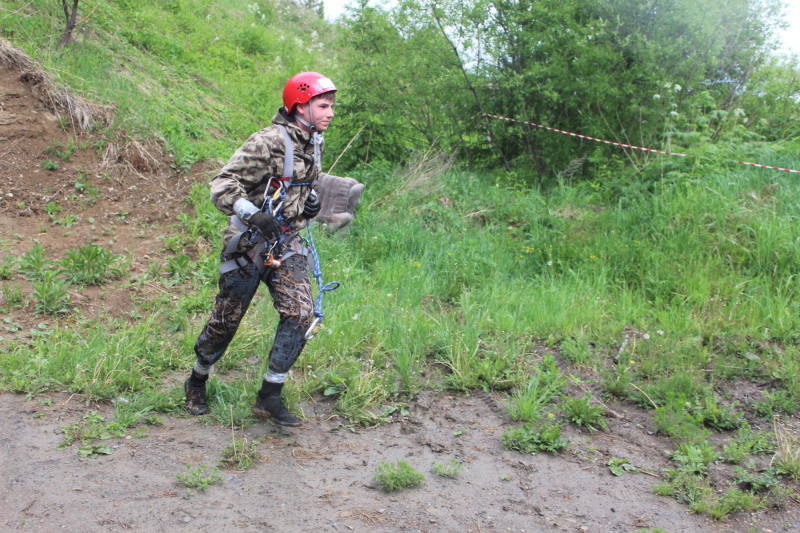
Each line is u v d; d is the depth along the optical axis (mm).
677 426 3777
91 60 9047
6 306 4938
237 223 3389
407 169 9023
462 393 4258
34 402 3680
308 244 3676
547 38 8422
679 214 6906
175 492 2963
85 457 3188
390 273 6266
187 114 9469
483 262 6562
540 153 9281
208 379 4055
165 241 6520
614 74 8391
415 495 3104
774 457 3514
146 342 4492
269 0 19672
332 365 4355
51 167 7285
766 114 9727
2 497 2816
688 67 8562
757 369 4535
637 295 5930
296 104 3400
